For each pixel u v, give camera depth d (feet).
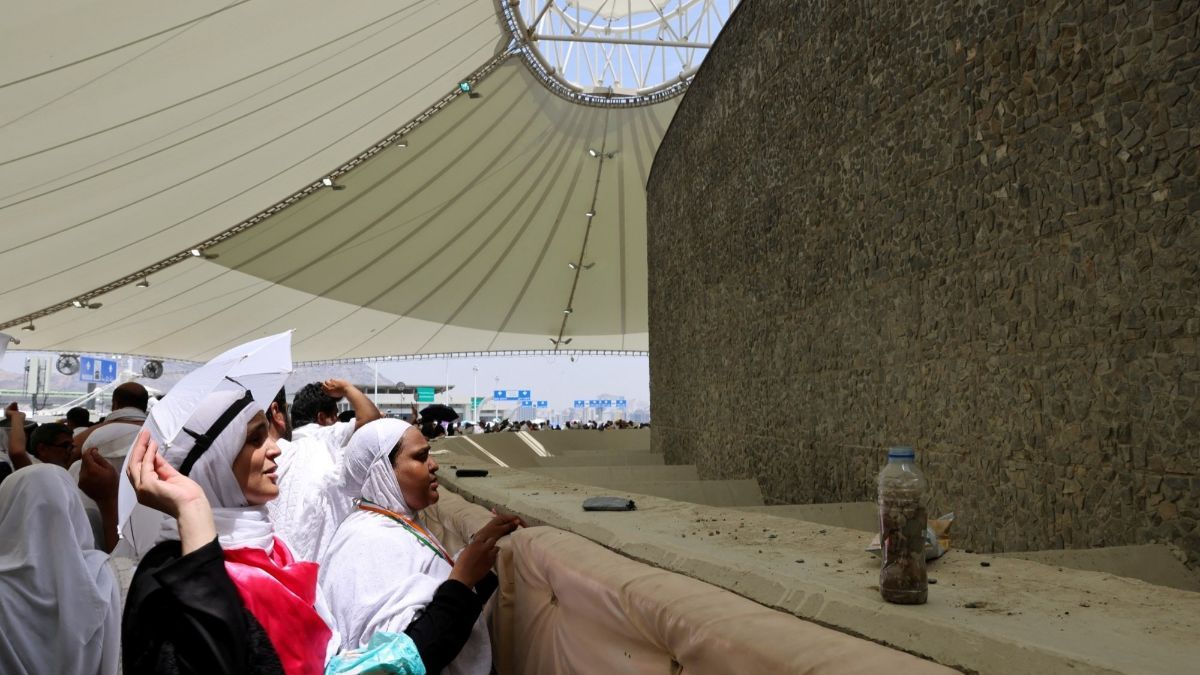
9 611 7.80
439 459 23.72
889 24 20.74
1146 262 12.59
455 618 6.95
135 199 45.47
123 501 5.28
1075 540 14.07
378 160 66.85
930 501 18.89
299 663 5.46
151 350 84.79
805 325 26.66
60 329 72.59
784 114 28.37
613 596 5.53
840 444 23.95
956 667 4.20
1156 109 12.43
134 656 4.93
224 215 56.34
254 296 78.64
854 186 22.86
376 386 162.71
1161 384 12.32
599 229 86.53
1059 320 14.53
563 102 71.26
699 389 41.63
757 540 7.95
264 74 39.42
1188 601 5.19
